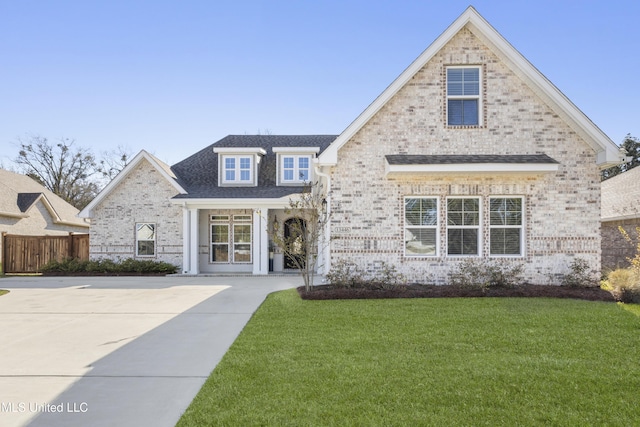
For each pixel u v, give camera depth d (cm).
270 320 871
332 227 1306
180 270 1984
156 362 628
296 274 1914
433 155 1312
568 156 1297
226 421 426
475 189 1294
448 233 1304
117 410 464
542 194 1289
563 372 556
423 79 1329
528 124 1313
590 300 1083
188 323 884
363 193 1313
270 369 572
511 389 503
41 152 4253
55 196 3234
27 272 2138
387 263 1299
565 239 1280
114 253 2009
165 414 453
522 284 1254
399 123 1327
